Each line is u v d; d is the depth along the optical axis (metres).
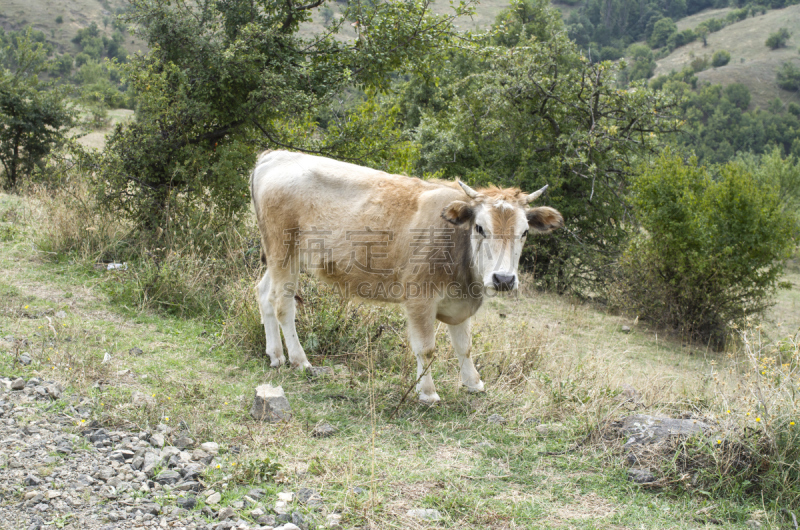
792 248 10.22
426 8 9.64
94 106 16.56
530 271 12.95
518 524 3.35
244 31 8.36
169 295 6.74
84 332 5.46
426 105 19.66
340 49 9.50
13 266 7.06
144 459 3.54
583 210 13.13
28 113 13.22
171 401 4.38
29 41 13.73
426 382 5.11
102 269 7.35
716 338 10.37
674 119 12.90
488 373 5.95
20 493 3.05
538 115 13.37
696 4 149.12
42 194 8.88
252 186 5.90
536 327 8.85
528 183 13.16
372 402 4.88
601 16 129.12
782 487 3.74
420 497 3.56
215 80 8.50
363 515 3.26
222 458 3.75
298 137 9.65
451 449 4.27
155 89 7.96
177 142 8.42
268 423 4.35
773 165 26.38
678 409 5.22
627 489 3.80
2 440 3.52
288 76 8.81
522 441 4.43
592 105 12.73
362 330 6.35
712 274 10.15
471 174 13.05
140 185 8.27
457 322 5.29
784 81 92.06
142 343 5.64
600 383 5.48
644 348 9.16
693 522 3.49
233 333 6.04
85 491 3.15
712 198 10.21
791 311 14.80
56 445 3.57
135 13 8.31
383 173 5.48
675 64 110.94
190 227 7.91
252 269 7.41
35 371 4.49
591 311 11.38
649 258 10.77
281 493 3.40
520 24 21.41
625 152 12.97
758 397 4.24
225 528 3.00
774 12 130.62
